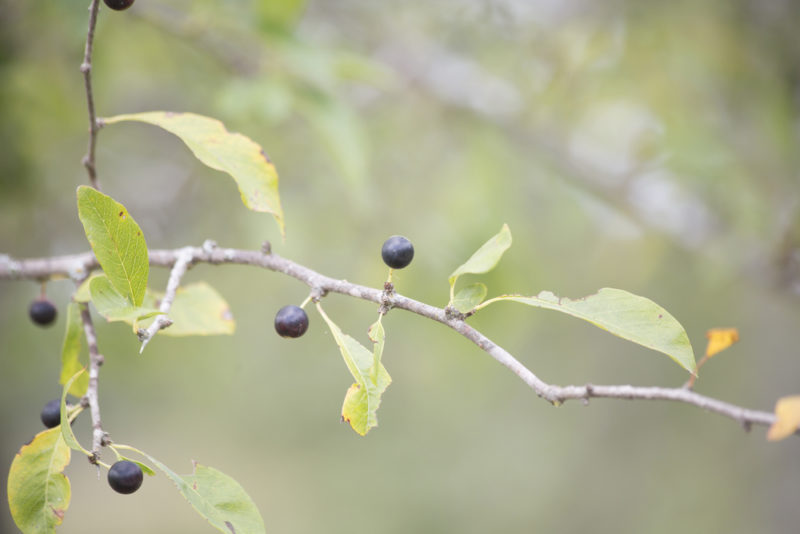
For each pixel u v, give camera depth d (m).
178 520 10.88
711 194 4.34
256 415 9.98
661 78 4.19
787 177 4.27
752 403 6.77
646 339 1.43
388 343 7.15
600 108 4.64
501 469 9.05
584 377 8.05
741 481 6.87
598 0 4.22
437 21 4.52
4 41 3.37
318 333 5.57
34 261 2.21
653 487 7.54
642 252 4.98
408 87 4.49
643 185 4.52
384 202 4.36
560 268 5.44
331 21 4.60
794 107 4.29
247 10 3.33
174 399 9.14
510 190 4.55
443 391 8.58
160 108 4.42
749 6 4.15
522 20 4.34
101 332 4.02
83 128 3.96
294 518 9.29
